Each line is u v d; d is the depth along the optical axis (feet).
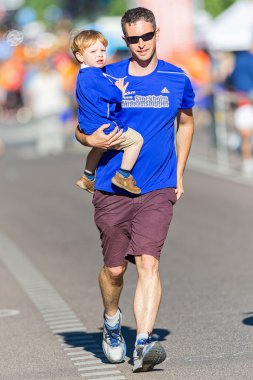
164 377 42.73
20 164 144.97
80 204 106.52
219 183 116.88
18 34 284.61
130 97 44.91
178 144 47.32
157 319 55.31
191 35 156.25
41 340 51.80
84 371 44.75
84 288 66.08
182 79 45.32
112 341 45.98
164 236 44.91
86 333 53.21
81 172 132.36
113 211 45.09
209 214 95.81
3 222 96.68
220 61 148.36
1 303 62.28
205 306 58.13
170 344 49.19
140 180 45.09
